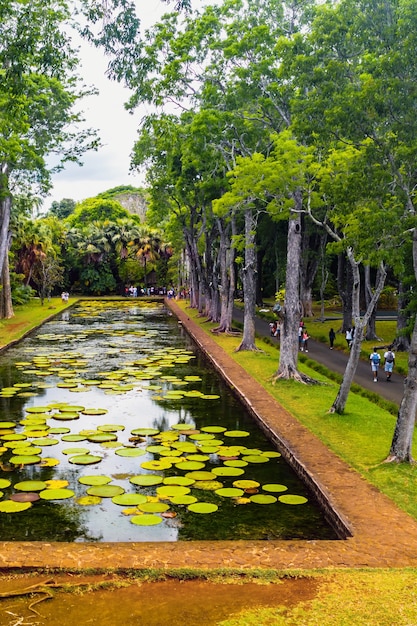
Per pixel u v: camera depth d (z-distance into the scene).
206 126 23.55
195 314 50.00
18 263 60.25
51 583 7.92
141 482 12.46
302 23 21.83
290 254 21.83
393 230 12.93
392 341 30.58
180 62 23.58
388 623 6.72
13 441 15.30
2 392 21.00
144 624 6.88
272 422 16.31
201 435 15.92
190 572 8.09
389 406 18.31
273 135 19.28
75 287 81.88
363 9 13.59
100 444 15.19
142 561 8.60
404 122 12.70
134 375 24.47
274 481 12.77
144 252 78.38
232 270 36.44
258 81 22.09
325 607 7.11
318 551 9.03
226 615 7.04
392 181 13.02
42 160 28.36
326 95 13.86
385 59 12.44
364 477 12.05
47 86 27.41
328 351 29.56
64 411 18.41
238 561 8.66
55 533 10.30
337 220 16.38
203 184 30.47
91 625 6.89
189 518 10.90
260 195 19.94
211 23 23.55
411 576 8.02
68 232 80.50
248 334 29.50
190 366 26.84
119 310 59.19
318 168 17.27
